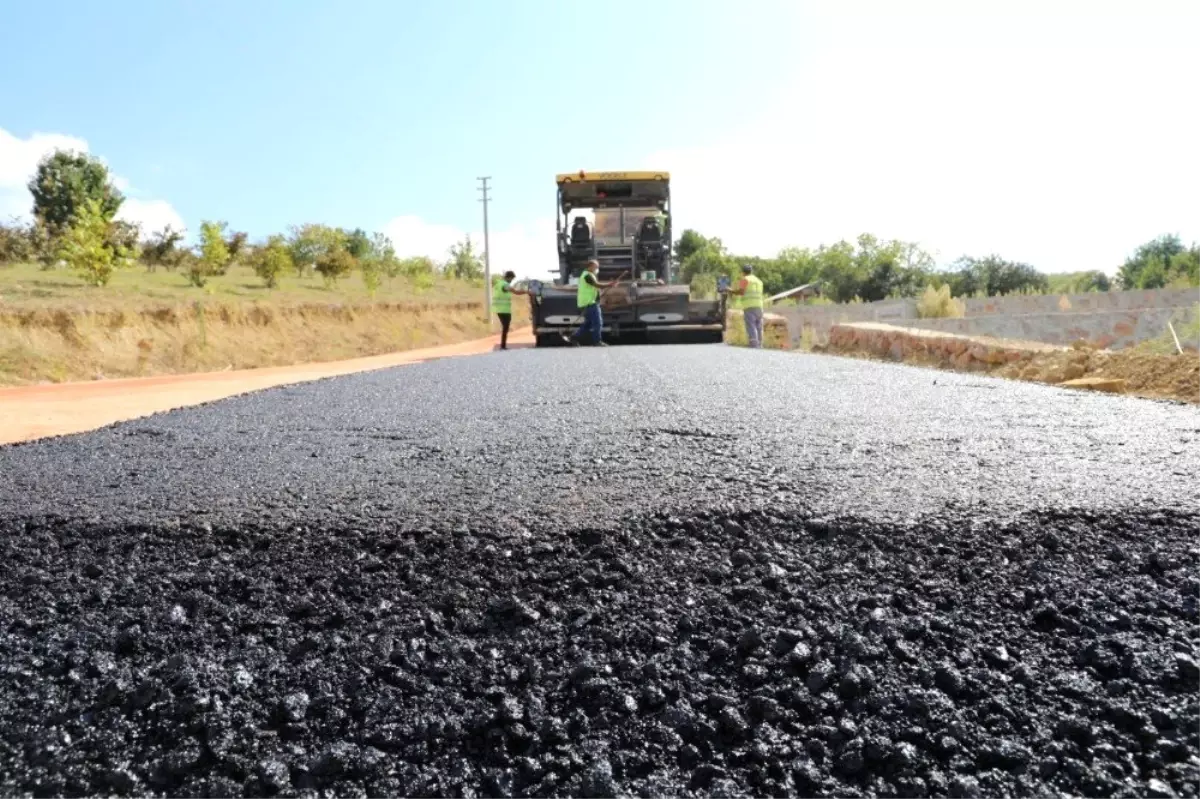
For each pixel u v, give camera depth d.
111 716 1.29
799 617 1.44
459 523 1.94
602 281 13.82
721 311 12.98
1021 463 2.35
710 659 1.34
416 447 2.99
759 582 1.57
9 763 1.19
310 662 1.40
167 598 1.65
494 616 1.52
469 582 1.64
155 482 2.53
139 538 1.96
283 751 1.18
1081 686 1.19
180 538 1.95
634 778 1.09
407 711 1.26
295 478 2.50
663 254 13.94
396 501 2.16
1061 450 2.54
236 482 2.47
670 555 1.72
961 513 1.83
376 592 1.63
